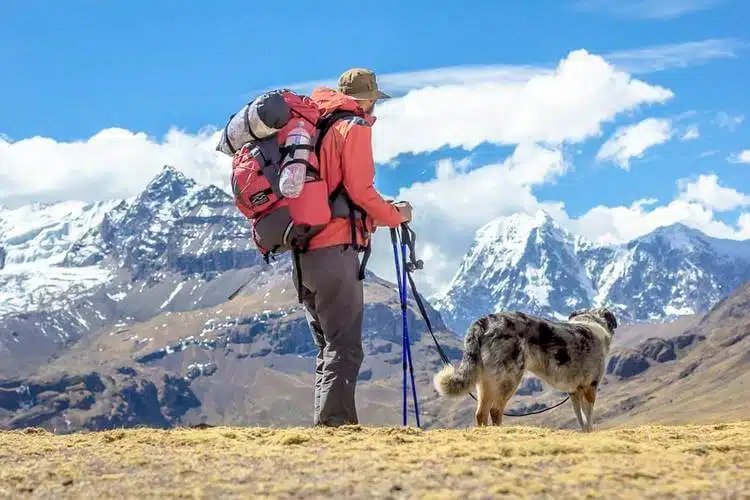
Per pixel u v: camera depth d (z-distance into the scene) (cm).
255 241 1400
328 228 1382
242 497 819
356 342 1420
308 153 1334
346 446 1152
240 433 1320
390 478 890
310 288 1405
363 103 1469
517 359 1909
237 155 1373
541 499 793
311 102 1372
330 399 1409
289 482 877
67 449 1197
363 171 1373
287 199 1340
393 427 1366
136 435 1318
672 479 883
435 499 789
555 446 1084
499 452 1050
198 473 957
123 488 884
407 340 1491
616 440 1186
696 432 1409
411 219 1477
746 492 807
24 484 923
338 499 804
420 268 1490
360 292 1409
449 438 1233
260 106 1326
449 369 1922
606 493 809
